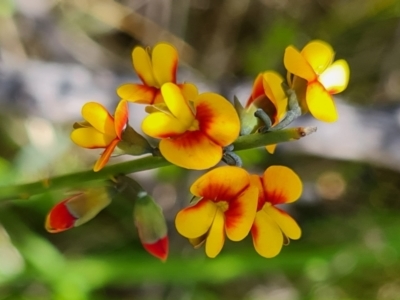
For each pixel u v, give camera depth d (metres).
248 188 0.07
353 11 0.17
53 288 0.14
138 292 0.16
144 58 0.08
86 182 0.08
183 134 0.07
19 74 0.15
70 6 0.17
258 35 0.18
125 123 0.07
